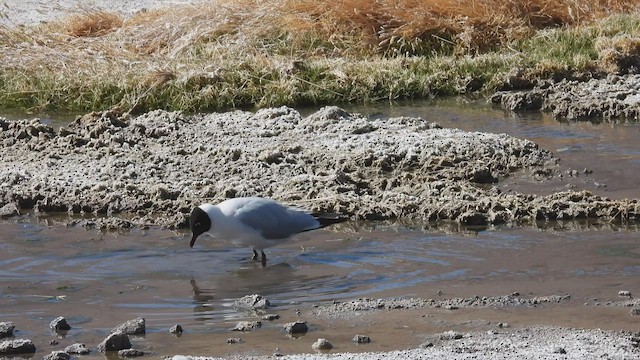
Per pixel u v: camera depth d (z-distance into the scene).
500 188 15.33
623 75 22.61
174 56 23.72
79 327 10.16
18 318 10.45
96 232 13.55
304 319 10.23
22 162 16.56
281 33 25.02
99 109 21.56
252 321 10.16
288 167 16.11
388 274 11.71
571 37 24.56
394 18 25.00
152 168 16.12
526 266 11.89
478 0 25.78
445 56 24.34
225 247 12.90
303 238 13.20
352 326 9.95
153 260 12.41
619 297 10.73
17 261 12.36
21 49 23.73
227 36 24.70
